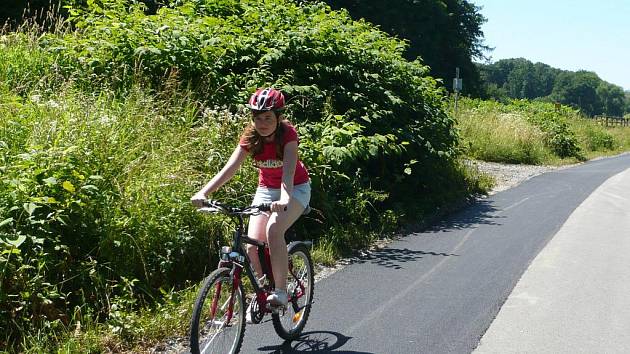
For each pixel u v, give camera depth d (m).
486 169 19.25
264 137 4.60
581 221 10.53
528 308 5.98
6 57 8.72
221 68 9.61
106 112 7.08
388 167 11.27
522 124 25.44
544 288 6.62
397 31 41.16
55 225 5.43
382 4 39.78
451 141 12.82
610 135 36.50
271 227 4.65
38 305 4.90
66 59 8.92
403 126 11.48
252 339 5.13
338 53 10.85
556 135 26.47
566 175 18.72
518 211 11.72
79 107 6.90
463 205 12.39
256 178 7.38
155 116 7.47
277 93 4.56
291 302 5.11
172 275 6.19
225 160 7.37
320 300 6.20
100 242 5.59
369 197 10.01
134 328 5.00
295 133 4.64
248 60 10.03
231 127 7.89
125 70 8.59
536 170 20.27
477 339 5.19
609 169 21.30
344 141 9.15
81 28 9.98
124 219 5.83
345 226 8.90
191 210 6.50
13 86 8.17
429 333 5.33
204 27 9.89
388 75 11.84
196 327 4.13
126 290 5.43
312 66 10.32
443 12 46.41
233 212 4.42
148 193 6.13
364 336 5.25
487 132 22.98
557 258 7.91
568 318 5.70
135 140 6.86
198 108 8.71
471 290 6.58
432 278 7.05
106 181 5.99
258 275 4.79
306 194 4.90
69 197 5.48
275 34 10.62
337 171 9.16
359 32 12.45
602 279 6.95
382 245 8.78
